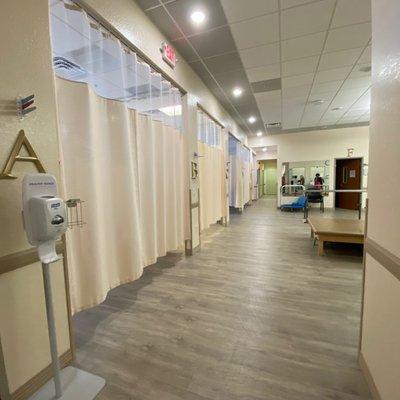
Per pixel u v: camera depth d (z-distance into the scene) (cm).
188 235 390
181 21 284
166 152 324
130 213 235
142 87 274
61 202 125
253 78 445
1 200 123
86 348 178
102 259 202
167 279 298
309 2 260
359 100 580
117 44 228
